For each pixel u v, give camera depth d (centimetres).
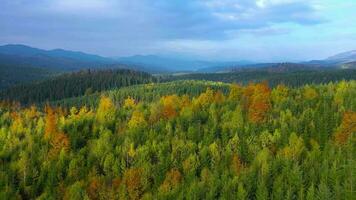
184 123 14075
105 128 14462
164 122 14338
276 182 8638
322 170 8788
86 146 13138
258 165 9750
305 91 16650
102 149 12206
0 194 9700
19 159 12125
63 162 11575
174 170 10606
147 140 12375
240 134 12138
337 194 7738
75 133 13875
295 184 8638
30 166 11488
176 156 11494
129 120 15700
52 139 13312
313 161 9444
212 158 10712
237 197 8412
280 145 11112
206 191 9019
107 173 11056
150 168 10669
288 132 11619
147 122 14862
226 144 11825
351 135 10244
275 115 13712
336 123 11638
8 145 13388
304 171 9175
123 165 11075
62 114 18838
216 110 14812
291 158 9862
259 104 13388
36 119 18338
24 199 10556
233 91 17112
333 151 9550
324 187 7825
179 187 9281
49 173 10919
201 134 12862
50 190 10175
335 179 8281
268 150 10519
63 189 10038
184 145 11706
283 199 8200
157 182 10119
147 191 9731
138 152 11688
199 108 15775
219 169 10056
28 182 10950
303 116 12425
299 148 10200
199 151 11544
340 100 13950
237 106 14188
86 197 9088
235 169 9744
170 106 15388
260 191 8388
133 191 9506
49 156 12300
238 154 11038
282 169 9400
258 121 13062
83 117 16238
